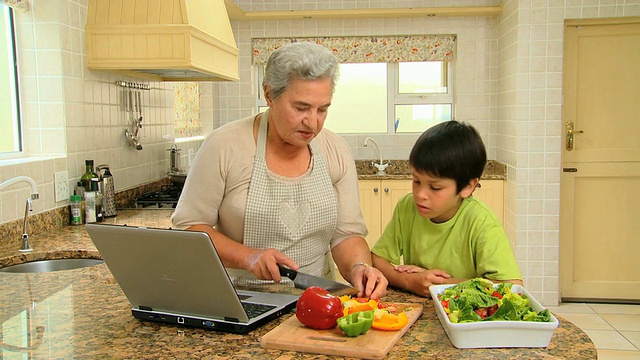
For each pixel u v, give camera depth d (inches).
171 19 109.2
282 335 44.7
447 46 197.0
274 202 63.6
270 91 56.9
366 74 205.9
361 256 64.7
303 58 53.9
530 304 46.7
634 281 175.3
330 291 54.1
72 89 108.0
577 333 46.0
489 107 196.4
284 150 64.0
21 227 93.3
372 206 183.8
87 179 109.1
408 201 65.8
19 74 104.6
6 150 103.6
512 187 174.4
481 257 58.0
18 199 93.0
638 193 172.9
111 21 111.2
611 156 172.2
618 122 171.8
